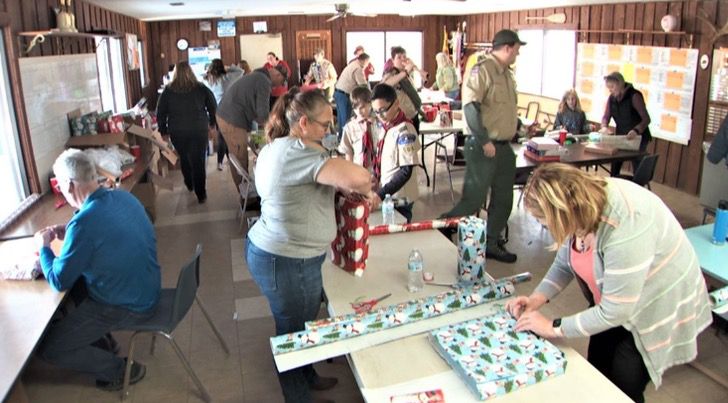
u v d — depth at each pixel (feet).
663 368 5.82
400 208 11.13
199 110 18.35
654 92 21.27
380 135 10.80
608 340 6.23
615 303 5.15
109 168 12.76
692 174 19.84
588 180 5.11
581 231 5.21
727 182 15.03
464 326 5.92
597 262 5.41
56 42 13.48
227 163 24.11
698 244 8.78
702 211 17.98
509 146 13.47
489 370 5.16
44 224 10.02
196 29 35.35
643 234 5.10
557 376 5.24
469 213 13.44
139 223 8.59
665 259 5.41
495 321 6.01
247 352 10.20
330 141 13.65
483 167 13.12
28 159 11.03
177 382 9.36
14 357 6.33
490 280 7.25
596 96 24.71
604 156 15.55
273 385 9.25
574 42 26.02
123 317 8.45
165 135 19.81
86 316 8.30
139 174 14.17
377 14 35.83
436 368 5.43
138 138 16.79
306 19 36.22
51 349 8.40
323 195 6.42
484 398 4.94
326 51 36.99
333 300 6.82
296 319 6.83
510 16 31.30
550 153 15.79
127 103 23.41
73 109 14.15
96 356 8.75
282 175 6.22
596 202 5.04
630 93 17.60
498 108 12.91
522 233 15.97
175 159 17.92
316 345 5.83
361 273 7.46
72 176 7.95
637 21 21.94
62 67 13.38
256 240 6.63
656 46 21.01
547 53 28.35
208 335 10.77
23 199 11.03
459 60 36.40
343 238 7.45
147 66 32.94
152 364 9.86
